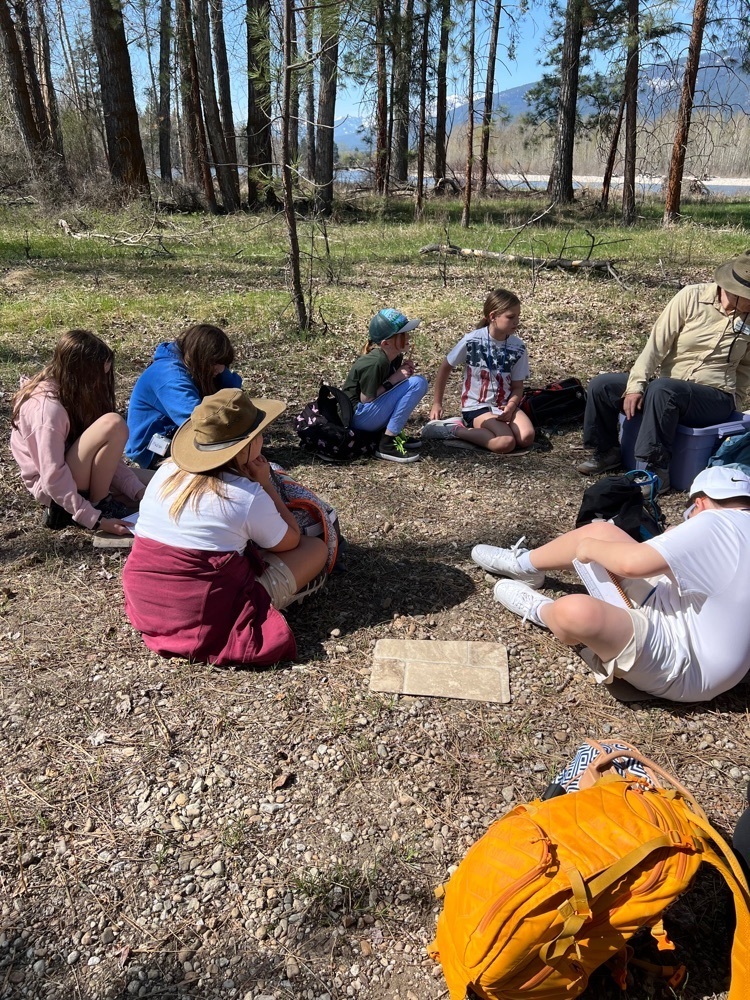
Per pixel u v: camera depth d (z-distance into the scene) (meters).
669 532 2.63
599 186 32.47
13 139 20.12
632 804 1.96
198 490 2.93
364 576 3.77
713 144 17.16
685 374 4.44
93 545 3.99
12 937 2.13
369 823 2.45
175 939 2.12
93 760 2.67
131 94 18.84
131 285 10.07
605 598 2.87
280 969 2.05
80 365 3.81
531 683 3.05
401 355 5.17
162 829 2.43
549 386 5.67
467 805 2.52
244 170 26.53
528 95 26.62
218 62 22.58
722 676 2.75
